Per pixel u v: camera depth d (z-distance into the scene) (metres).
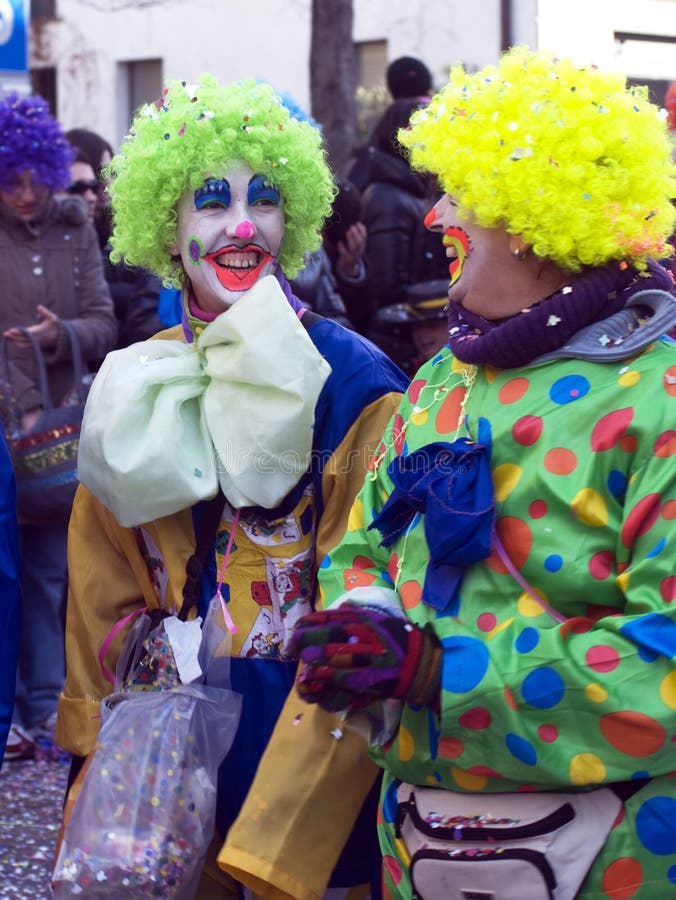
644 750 1.90
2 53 5.71
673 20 8.02
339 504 2.64
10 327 4.84
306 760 2.49
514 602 2.02
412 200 5.45
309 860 2.46
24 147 4.78
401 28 12.95
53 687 4.88
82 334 4.85
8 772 4.62
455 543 2.01
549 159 2.02
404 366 5.04
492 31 12.29
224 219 2.66
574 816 1.97
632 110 2.07
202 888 2.76
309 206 2.83
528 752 1.93
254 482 2.57
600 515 1.97
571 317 2.02
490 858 1.96
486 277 2.13
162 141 2.68
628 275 2.08
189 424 2.64
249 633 2.67
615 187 2.03
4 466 2.79
